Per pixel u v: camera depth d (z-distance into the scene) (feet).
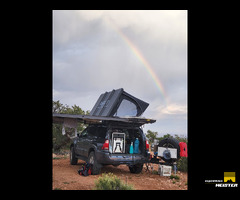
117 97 30.01
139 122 27.35
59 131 45.96
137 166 28.63
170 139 28.58
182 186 22.43
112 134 26.48
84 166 26.23
